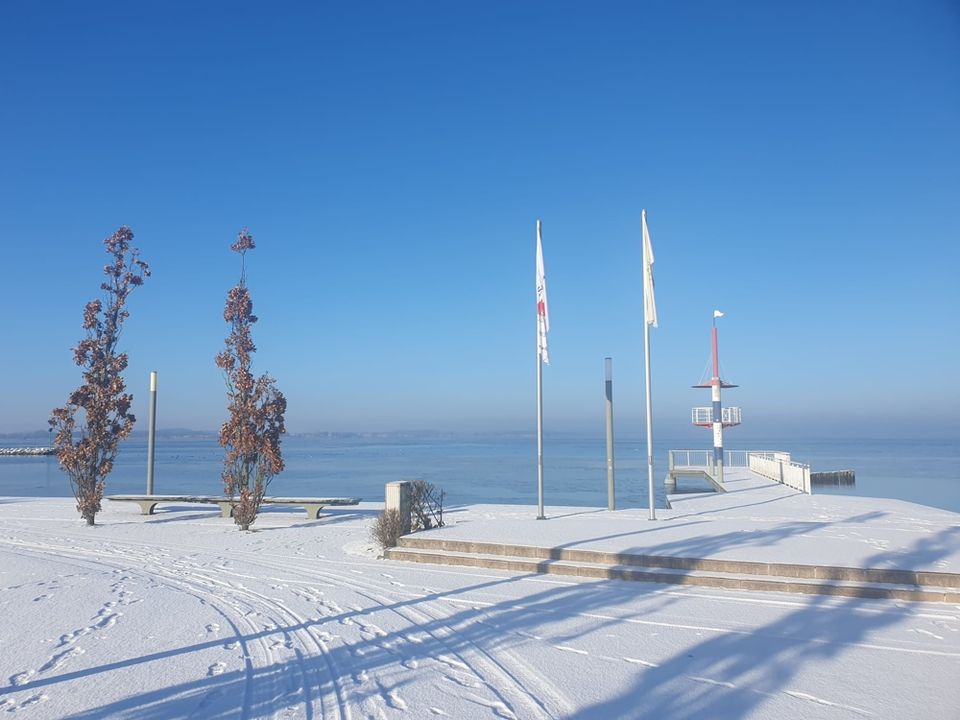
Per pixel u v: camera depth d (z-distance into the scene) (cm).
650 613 898
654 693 621
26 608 946
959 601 924
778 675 665
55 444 1952
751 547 1199
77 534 1748
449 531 1444
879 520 1667
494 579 1122
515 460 7388
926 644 758
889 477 4531
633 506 2416
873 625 830
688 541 1275
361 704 596
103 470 1962
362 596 1012
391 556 1313
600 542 1267
